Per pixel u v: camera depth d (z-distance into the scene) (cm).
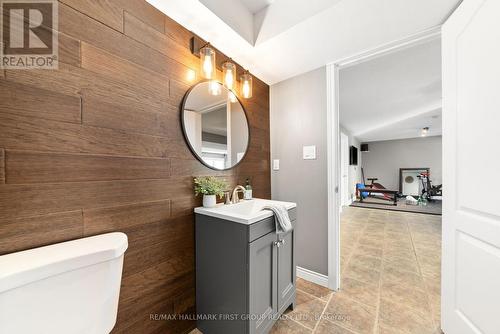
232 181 164
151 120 109
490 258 90
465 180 103
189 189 129
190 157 130
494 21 86
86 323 70
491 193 89
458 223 108
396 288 168
